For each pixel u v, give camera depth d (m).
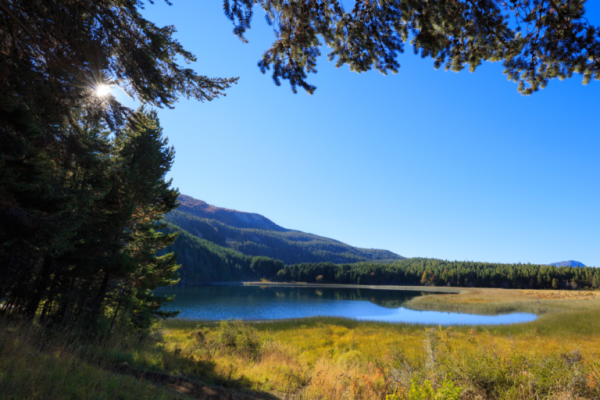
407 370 6.76
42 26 3.97
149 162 13.53
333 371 8.80
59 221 7.02
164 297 15.12
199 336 15.48
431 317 42.22
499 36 3.58
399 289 127.88
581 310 34.31
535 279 135.00
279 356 11.38
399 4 3.56
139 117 5.51
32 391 3.52
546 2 3.18
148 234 15.02
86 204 7.87
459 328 25.58
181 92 5.11
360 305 61.72
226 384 6.96
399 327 27.22
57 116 5.44
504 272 146.25
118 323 11.97
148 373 6.61
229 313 44.34
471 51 3.90
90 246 10.09
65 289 10.12
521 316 40.94
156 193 14.46
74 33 3.95
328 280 168.62
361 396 6.24
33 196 6.00
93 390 3.97
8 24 4.03
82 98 5.09
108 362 6.68
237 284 132.75
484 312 48.09
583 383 4.77
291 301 67.19
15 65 4.61
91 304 10.64
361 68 4.36
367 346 17.38
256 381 7.61
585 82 3.53
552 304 51.19
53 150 6.22
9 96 4.83
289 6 3.72
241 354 10.99
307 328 26.25
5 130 5.45
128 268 10.32
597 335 19.89
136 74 4.64
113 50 4.45
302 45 4.12
